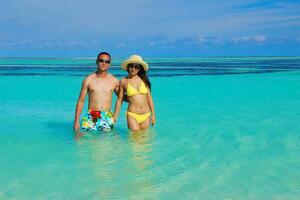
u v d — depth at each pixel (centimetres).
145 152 666
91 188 486
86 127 818
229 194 462
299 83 2272
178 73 3519
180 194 464
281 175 535
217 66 5694
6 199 450
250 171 556
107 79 830
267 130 864
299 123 955
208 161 611
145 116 833
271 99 1516
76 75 3155
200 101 1466
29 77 2861
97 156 639
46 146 711
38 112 1177
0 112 1174
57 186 494
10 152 670
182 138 779
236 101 1459
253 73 3384
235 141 755
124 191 475
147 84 835
